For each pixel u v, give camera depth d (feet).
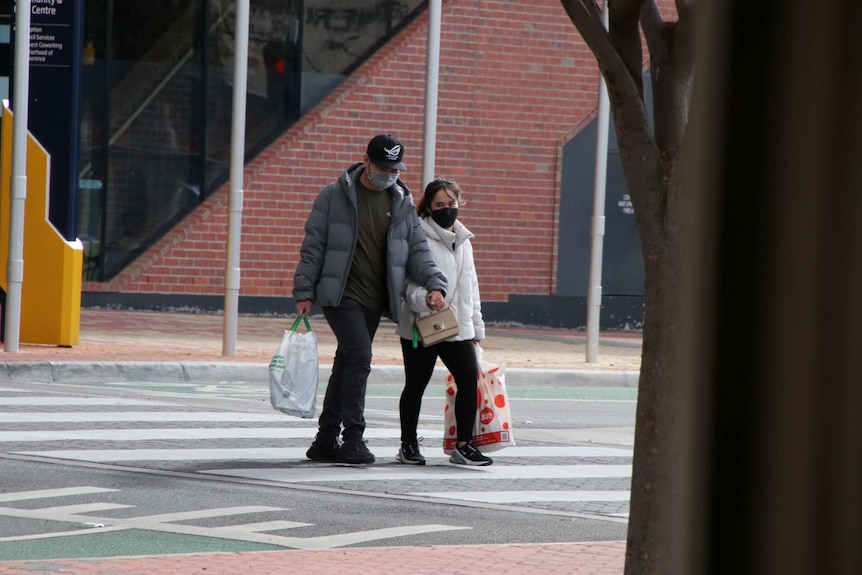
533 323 262.47
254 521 77.25
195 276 243.81
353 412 99.09
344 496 87.10
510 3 259.39
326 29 251.19
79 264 169.58
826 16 23.27
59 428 110.63
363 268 97.81
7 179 165.58
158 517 77.30
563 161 263.70
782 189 23.95
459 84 257.14
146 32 241.76
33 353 157.79
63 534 71.41
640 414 46.34
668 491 45.44
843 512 23.27
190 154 244.42
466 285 100.37
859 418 23.09
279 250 248.11
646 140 47.50
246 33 169.27
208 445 105.81
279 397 99.35
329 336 217.36
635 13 48.93
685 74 48.62
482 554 69.41
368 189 98.07
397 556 67.87
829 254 23.30
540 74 262.26
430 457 105.81
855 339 23.11
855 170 23.03
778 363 24.04
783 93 23.94
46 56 166.40
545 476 99.96
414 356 100.27
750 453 24.80
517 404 152.35
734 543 25.25
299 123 249.75
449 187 99.55
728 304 25.54
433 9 178.81
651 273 46.42
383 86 253.65
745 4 24.89
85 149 237.86
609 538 77.61
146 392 142.10
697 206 27.20
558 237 263.90
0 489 84.64
